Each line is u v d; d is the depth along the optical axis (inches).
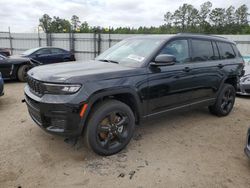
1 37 777.6
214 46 180.4
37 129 154.6
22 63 341.7
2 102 224.1
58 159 118.4
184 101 156.3
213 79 174.2
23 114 185.6
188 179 104.5
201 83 164.2
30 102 119.7
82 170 109.4
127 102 131.5
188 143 141.6
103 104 117.6
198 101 168.4
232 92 198.8
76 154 123.9
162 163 117.3
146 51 140.4
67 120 107.6
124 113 124.5
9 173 105.2
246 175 109.3
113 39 692.1
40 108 109.8
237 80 201.3
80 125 110.0
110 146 122.8
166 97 142.6
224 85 189.6
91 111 115.0
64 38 730.8
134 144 137.8
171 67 142.1
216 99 185.0
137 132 156.0
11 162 114.0
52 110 107.0
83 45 721.0
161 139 145.9
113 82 116.6
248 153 113.3
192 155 126.6
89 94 108.4
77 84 106.8
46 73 115.2
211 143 142.8
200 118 189.8
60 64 140.3
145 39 155.7
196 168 113.7
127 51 151.3
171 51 145.3
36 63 380.2
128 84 121.5
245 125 177.0
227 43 196.7
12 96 250.4
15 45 779.4
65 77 107.4
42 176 104.0
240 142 145.8
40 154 122.6
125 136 127.0
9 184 97.7
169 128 165.0
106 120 120.3
